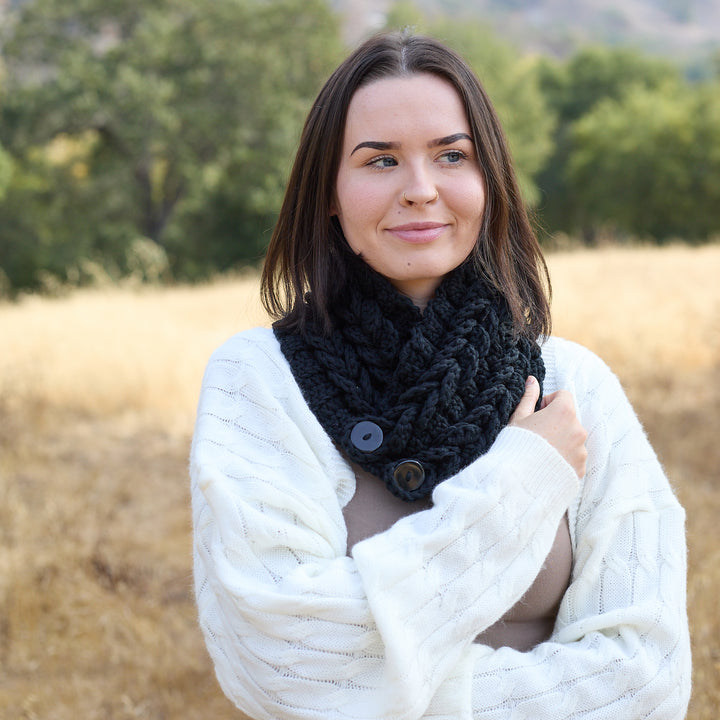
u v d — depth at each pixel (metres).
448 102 1.44
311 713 1.29
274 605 1.30
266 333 1.59
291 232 1.60
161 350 9.34
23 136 28.97
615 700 1.35
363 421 1.43
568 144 48.03
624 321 9.01
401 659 1.25
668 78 51.72
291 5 30.62
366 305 1.48
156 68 29.75
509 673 1.36
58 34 29.98
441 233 1.44
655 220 42.72
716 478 5.11
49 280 15.85
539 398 1.53
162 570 4.43
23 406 7.35
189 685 3.43
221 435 1.48
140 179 31.84
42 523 4.81
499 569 1.33
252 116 30.27
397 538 1.32
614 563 1.46
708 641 3.06
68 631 3.79
